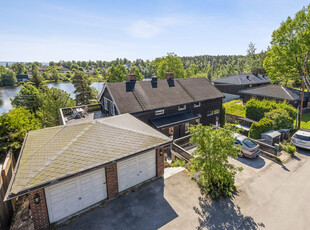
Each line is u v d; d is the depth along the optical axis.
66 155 8.02
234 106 32.06
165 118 18.47
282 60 30.70
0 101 60.75
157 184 10.52
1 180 8.79
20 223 8.54
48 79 116.38
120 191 9.82
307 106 29.56
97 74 136.88
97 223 7.90
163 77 51.25
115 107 18.39
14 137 14.10
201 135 9.59
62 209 8.05
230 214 8.57
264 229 7.82
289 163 13.34
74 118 20.56
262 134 16.16
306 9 28.80
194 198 9.50
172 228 7.71
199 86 23.39
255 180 11.38
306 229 7.86
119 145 9.16
